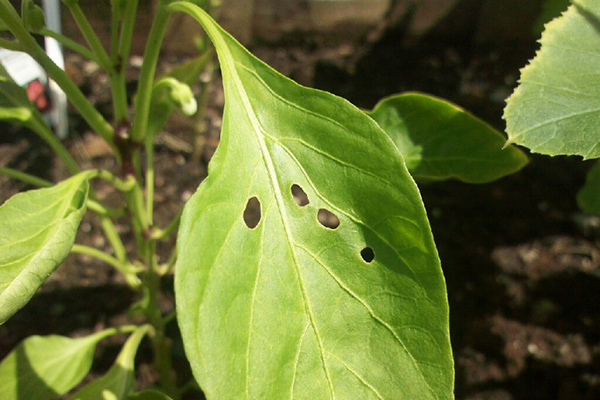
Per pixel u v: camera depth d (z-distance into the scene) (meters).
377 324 0.23
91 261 0.50
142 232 0.33
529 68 0.25
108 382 0.32
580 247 0.53
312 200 0.23
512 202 0.56
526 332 0.48
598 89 0.25
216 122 0.60
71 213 0.24
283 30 0.67
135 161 0.32
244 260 0.22
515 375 0.46
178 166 0.57
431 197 0.57
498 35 0.67
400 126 0.32
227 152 0.23
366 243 0.23
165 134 0.59
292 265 0.23
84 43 0.58
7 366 0.33
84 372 0.34
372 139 0.23
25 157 0.55
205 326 0.21
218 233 0.22
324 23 0.67
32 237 0.24
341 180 0.23
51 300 0.48
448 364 0.22
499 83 0.65
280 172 0.23
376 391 0.23
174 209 0.54
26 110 0.32
